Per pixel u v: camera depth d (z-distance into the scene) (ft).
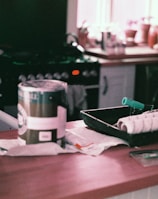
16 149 4.58
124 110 5.97
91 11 14.82
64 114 4.81
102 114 5.86
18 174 4.15
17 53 12.53
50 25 13.23
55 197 3.68
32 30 12.96
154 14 16.30
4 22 12.46
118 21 15.51
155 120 5.15
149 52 14.20
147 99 13.71
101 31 14.25
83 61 12.17
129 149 4.99
